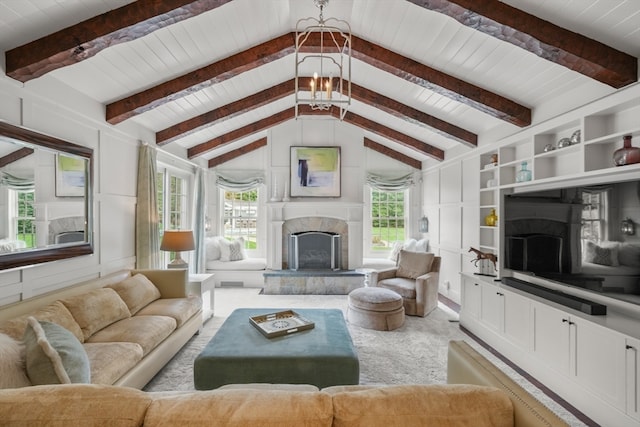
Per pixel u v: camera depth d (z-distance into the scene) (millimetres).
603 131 2764
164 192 5277
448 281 5773
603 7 2164
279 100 5355
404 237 7195
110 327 2721
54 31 2354
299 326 2812
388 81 4297
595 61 2398
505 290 3281
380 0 2951
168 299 3635
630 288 2367
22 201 2467
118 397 1044
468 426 1049
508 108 3531
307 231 6309
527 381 2830
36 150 2596
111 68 3008
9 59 2355
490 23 2475
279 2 3135
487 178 4461
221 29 3145
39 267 2646
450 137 4805
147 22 2432
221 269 6234
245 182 6934
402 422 1034
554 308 2648
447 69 3527
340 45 3699
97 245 3352
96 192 3342
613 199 2508
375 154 7164
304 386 1837
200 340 3611
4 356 1597
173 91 3545
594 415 2270
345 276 5734
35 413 990
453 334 3871
